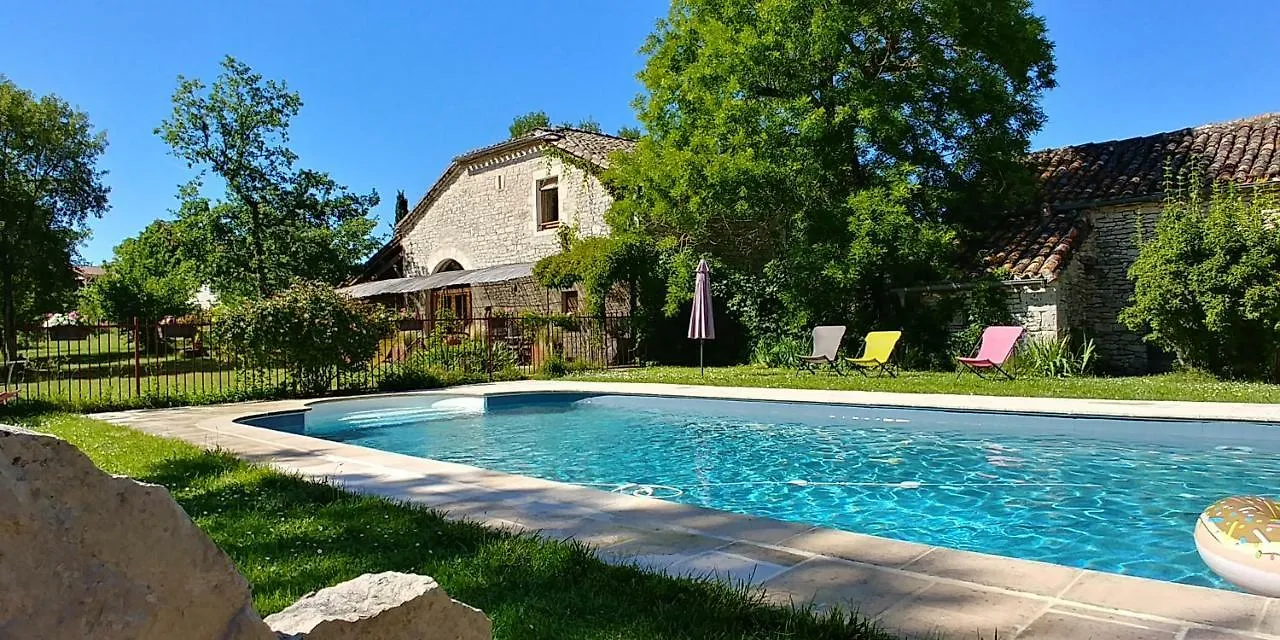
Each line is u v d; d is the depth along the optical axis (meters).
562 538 4.65
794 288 18.73
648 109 20.95
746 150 17.88
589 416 13.25
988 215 19.61
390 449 10.53
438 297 28.92
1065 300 16.89
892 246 17.00
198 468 6.99
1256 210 14.13
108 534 1.23
